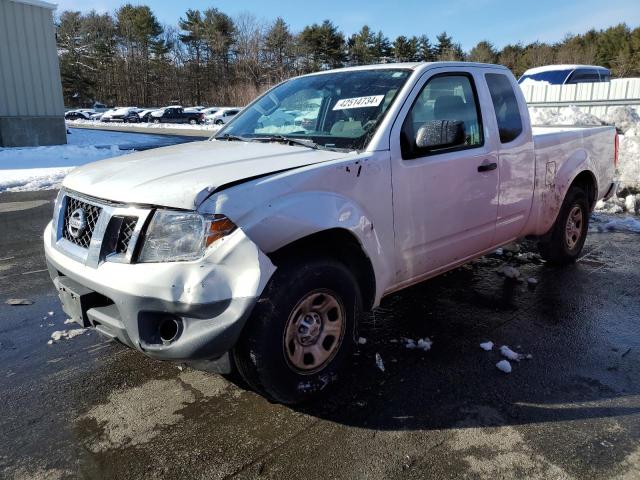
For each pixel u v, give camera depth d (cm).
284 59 6900
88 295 278
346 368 341
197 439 272
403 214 337
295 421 287
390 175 326
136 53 7912
